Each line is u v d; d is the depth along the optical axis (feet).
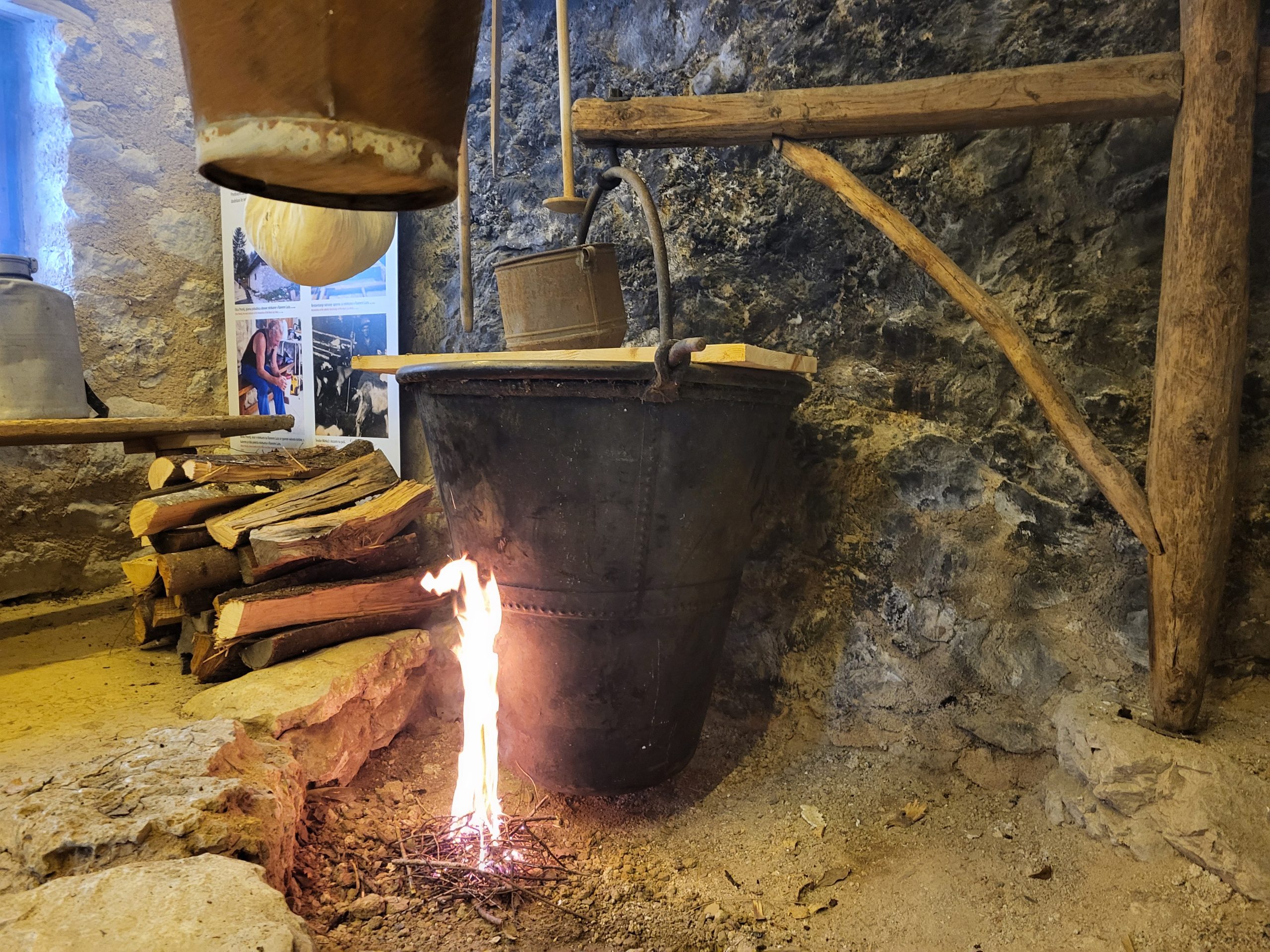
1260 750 5.84
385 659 7.45
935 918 5.80
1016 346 6.16
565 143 7.04
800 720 7.93
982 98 5.94
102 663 7.82
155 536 7.53
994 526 7.22
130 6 9.99
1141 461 6.64
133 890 4.02
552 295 6.56
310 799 6.59
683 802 7.29
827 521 7.84
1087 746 6.16
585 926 5.77
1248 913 5.22
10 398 7.66
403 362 6.89
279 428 9.23
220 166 2.43
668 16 8.27
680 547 6.14
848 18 7.45
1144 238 6.64
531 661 6.43
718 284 8.23
